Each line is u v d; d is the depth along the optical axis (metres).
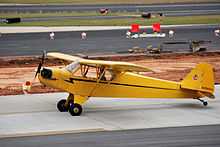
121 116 68.31
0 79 94.94
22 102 76.06
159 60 119.62
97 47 137.75
